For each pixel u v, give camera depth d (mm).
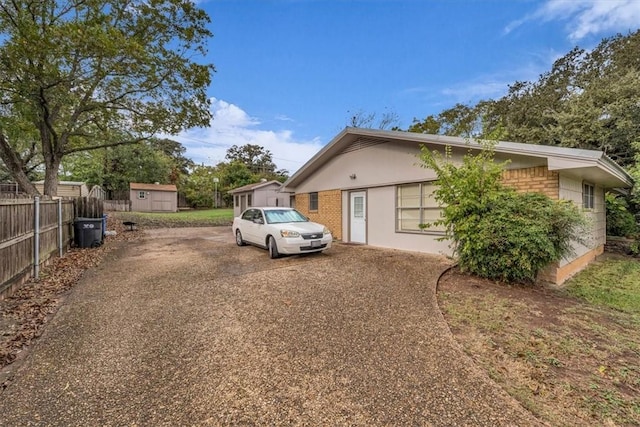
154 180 34281
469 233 6020
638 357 3258
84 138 14398
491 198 5824
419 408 2332
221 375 2756
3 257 4746
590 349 3375
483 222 5820
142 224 18266
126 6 11539
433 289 5297
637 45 17719
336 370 2842
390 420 2203
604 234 11859
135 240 12391
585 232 5926
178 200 35031
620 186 10711
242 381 2666
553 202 5590
